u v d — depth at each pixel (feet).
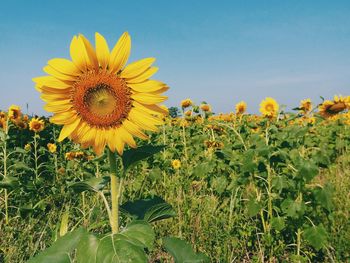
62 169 6.38
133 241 1.58
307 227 3.52
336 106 5.62
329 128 9.84
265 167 4.03
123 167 1.90
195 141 6.93
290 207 3.51
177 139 7.98
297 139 4.17
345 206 4.37
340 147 8.54
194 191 5.36
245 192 5.04
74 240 1.66
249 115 9.06
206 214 4.18
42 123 6.28
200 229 3.91
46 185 5.66
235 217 4.11
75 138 1.94
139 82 1.94
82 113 1.92
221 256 3.49
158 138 8.39
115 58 1.92
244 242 3.75
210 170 5.05
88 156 6.15
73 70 1.91
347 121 10.14
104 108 1.93
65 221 2.17
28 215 4.27
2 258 3.43
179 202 4.56
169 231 3.85
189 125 8.13
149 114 1.95
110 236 1.60
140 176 5.63
